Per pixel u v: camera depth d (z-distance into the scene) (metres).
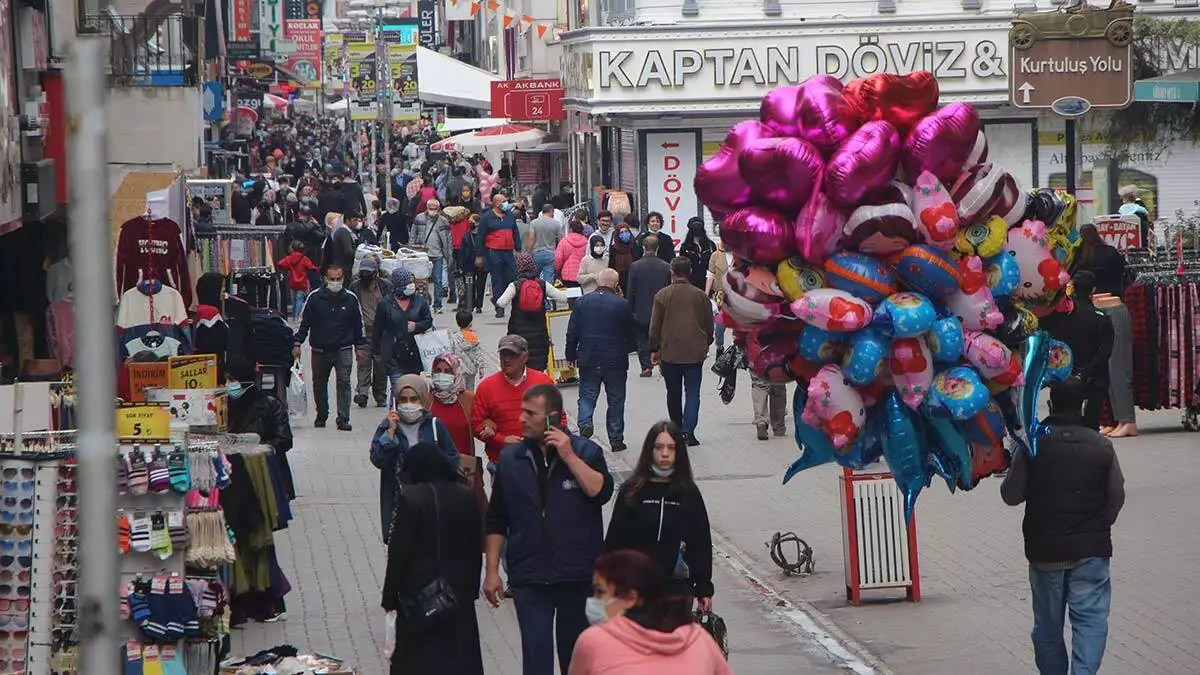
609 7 94.00
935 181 20.09
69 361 37.03
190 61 51.41
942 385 20.56
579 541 21.84
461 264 76.62
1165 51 86.50
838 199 20.05
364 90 188.00
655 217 64.81
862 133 19.97
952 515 35.47
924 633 26.89
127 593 23.08
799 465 22.09
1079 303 38.50
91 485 11.25
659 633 15.45
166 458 23.19
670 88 88.88
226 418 28.81
